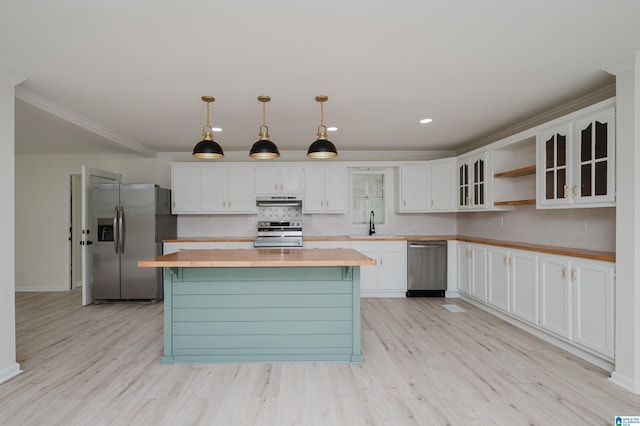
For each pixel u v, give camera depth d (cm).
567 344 312
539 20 198
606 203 264
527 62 253
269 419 210
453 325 390
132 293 495
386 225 595
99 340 346
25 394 240
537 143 344
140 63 251
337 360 298
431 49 232
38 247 595
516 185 426
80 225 625
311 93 312
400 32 211
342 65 256
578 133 292
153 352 316
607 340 262
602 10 188
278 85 293
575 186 295
